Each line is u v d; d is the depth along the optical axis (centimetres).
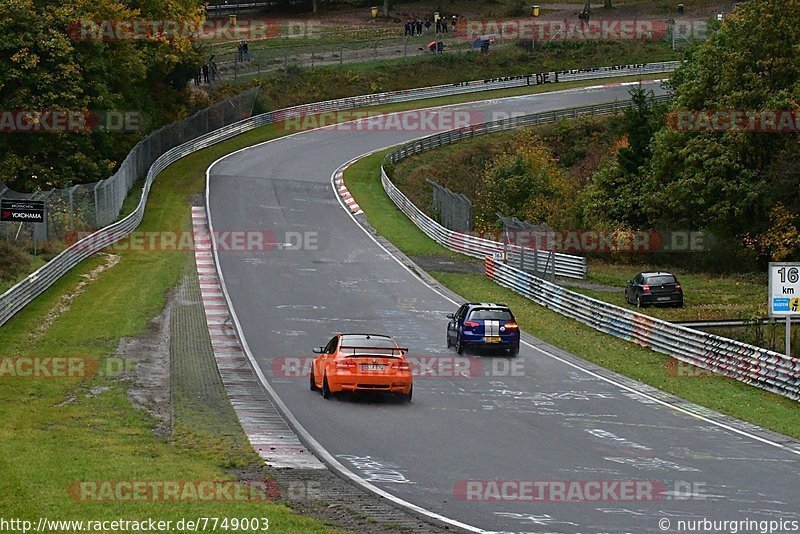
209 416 6056
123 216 14275
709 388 7675
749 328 9581
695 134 15000
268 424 5903
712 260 14600
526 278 11969
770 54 14325
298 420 6062
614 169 16712
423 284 12256
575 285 13162
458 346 8700
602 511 4219
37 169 14162
